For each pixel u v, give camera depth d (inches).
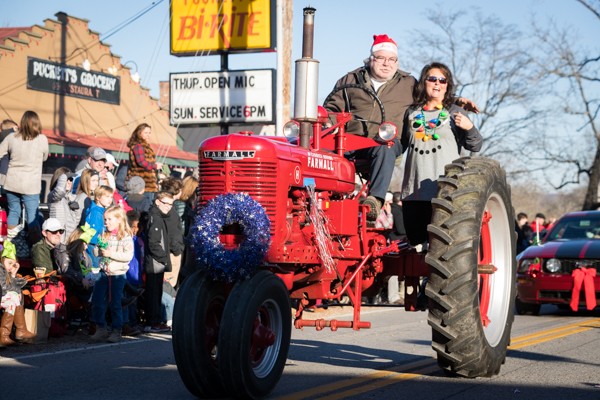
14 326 336.2
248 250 212.8
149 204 438.0
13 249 341.4
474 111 283.6
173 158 1021.2
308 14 247.4
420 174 269.0
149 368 277.1
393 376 257.0
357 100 289.6
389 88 290.0
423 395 226.2
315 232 240.4
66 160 882.8
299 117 246.4
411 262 278.7
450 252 239.0
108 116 1026.1
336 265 252.1
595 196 1346.0
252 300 209.2
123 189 498.6
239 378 206.5
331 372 265.3
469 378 254.2
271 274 219.6
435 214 245.8
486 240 277.6
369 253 264.1
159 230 387.5
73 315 379.6
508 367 278.7
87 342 344.5
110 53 1027.9
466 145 268.2
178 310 214.8
